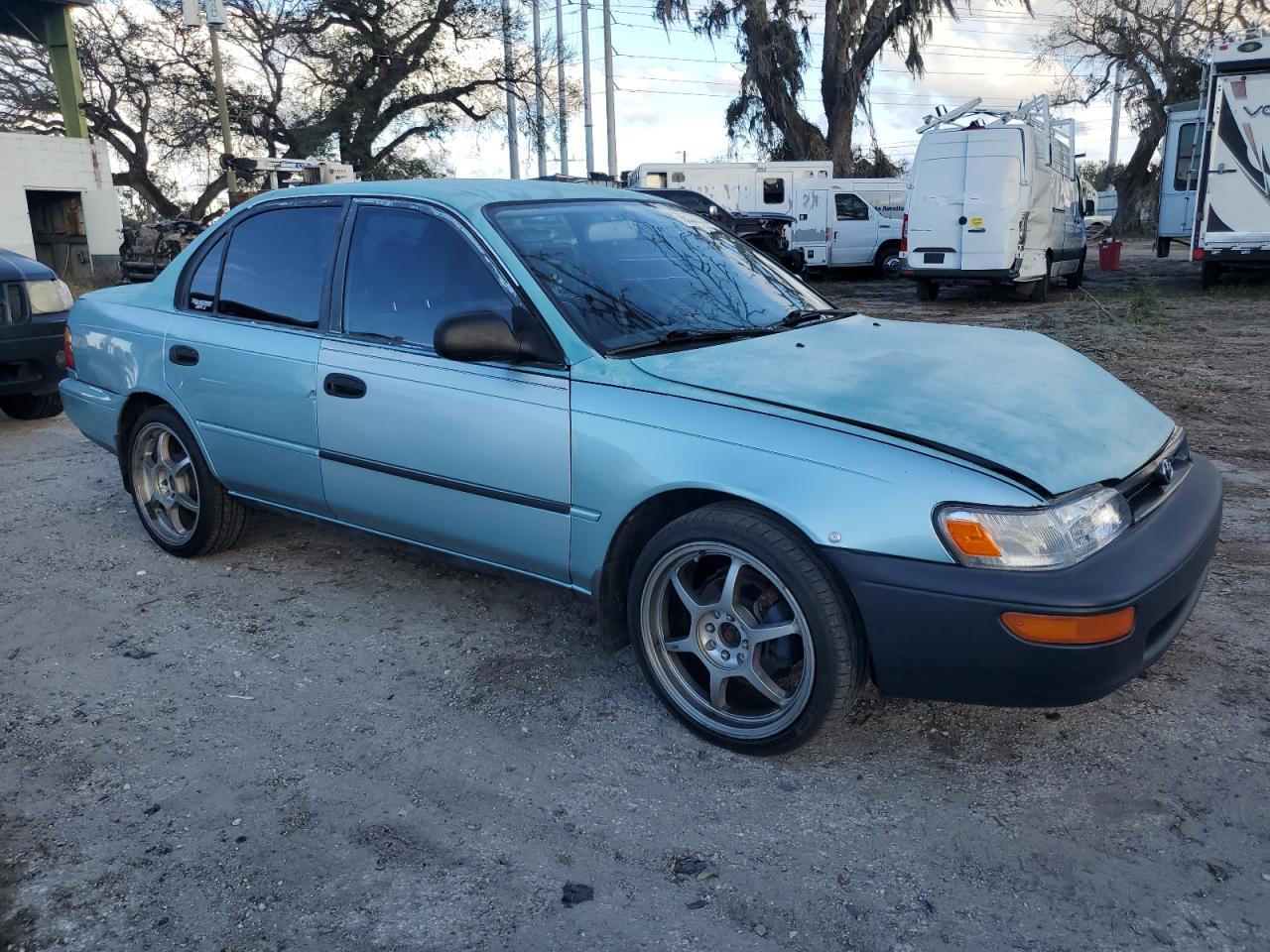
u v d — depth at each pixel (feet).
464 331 10.03
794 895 7.79
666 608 10.15
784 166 82.23
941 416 9.05
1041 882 7.86
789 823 8.68
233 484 13.98
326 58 96.58
